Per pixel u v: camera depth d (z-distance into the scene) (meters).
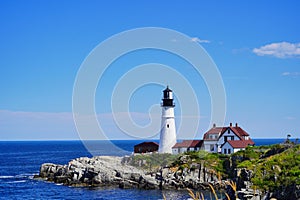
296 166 59.66
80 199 69.44
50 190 80.19
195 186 75.00
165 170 80.44
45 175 99.56
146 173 82.75
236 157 77.19
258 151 77.88
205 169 77.94
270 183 57.31
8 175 108.38
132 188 78.94
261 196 55.59
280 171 59.44
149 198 68.00
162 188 77.00
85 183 84.81
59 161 158.50
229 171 75.81
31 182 92.44
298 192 51.75
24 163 150.75
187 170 78.94
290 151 67.00
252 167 62.53
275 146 76.00
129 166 88.31
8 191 80.31
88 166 88.62
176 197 68.12
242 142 91.12
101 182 83.00
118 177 83.12
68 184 86.06
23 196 74.75
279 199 53.66
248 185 58.47
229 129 93.94
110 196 71.12
